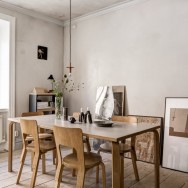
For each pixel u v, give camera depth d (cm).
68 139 202
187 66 315
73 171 284
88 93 450
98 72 431
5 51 403
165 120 330
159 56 345
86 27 453
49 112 451
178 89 325
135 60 374
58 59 491
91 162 210
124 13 388
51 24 473
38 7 409
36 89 426
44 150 252
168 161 319
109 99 407
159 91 345
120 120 296
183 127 311
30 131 248
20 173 262
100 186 258
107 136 187
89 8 413
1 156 370
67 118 292
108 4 393
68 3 389
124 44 389
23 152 264
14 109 407
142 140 351
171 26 331
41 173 294
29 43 432
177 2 325
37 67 448
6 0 376
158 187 241
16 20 409
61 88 498
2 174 288
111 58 409
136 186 259
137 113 371
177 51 325
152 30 353
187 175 293
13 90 404
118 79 398
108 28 413
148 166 325
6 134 407
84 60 457
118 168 185
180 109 318
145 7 361
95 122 257
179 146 312
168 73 335
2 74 412
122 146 271
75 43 475
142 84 365
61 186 255
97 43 432
